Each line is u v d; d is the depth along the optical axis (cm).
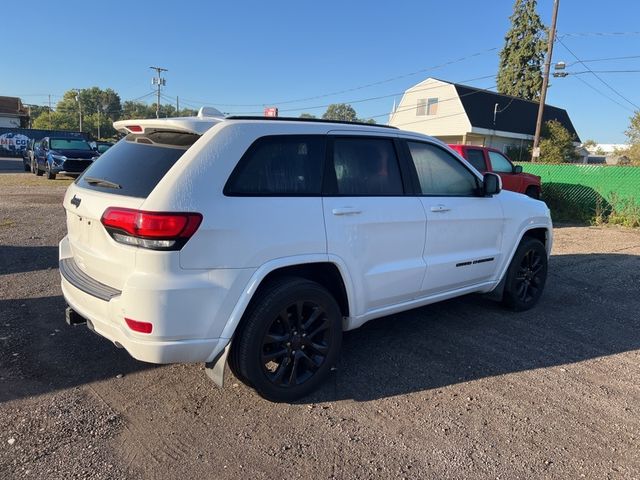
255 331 308
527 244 526
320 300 337
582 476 269
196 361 296
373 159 381
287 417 317
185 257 278
